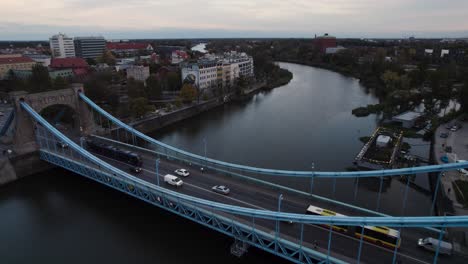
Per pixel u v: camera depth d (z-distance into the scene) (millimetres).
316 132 116188
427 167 51469
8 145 92375
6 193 75500
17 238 57906
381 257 42938
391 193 72125
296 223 50781
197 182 66500
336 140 107062
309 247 44469
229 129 123125
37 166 86562
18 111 82375
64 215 65250
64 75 193125
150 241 56125
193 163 76375
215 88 176250
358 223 37906
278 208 52406
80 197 73000
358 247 44906
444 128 112562
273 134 115188
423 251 44375
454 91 154750
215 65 187500
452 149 91375
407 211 65000
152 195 58156
